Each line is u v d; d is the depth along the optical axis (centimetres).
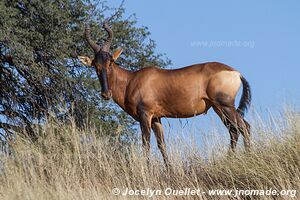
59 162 3916
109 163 3884
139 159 3788
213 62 4094
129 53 5650
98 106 5319
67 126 4378
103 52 4278
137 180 3691
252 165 3422
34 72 5044
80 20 5312
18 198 3281
